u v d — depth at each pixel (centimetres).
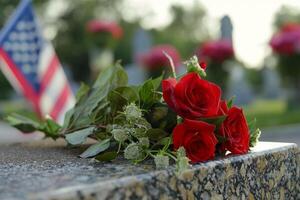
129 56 2603
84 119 140
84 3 2512
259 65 2019
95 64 1113
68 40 2467
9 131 970
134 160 110
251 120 138
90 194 83
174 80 118
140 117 117
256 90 1789
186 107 112
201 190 103
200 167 103
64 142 167
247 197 115
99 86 143
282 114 1109
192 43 3250
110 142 122
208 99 114
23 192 80
